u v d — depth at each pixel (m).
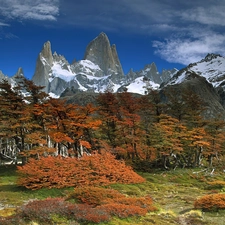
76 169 37.16
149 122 60.03
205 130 58.72
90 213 18.05
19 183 33.97
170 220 19.97
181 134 52.41
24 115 47.81
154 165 55.38
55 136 42.62
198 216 21.67
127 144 55.84
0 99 47.94
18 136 49.66
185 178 47.31
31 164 36.12
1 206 24.95
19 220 16.27
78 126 45.94
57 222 16.72
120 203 23.28
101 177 37.03
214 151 56.59
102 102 56.06
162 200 30.11
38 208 17.73
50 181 34.03
